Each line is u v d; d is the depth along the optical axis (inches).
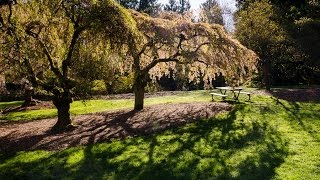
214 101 1051.9
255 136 666.8
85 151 589.9
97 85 786.8
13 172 511.5
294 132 691.4
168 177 485.7
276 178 474.9
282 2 1268.5
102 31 693.9
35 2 663.1
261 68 1521.9
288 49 1433.3
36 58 676.1
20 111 1177.4
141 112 907.4
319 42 1299.2
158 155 569.3
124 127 743.1
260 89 1336.1
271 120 787.4
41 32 699.4
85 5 687.1
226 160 544.7
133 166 525.7
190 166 523.2
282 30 1275.8
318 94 1105.4
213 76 972.6
